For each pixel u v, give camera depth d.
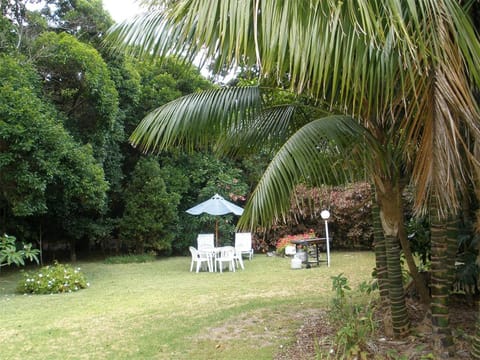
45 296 7.03
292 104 3.53
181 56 2.11
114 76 10.62
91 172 8.77
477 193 2.53
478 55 1.63
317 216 11.64
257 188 2.40
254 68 2.04
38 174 7.68
